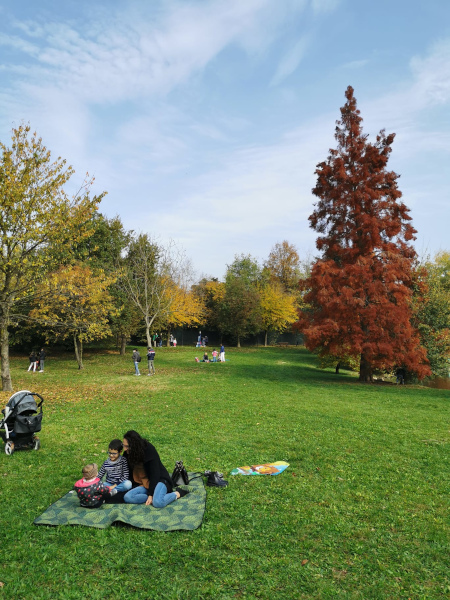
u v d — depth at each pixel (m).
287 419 13.66
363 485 7.88
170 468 8.45
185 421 13.11
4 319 19.44
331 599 4.50
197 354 41.12
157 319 41.66
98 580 4.71
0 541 5.42
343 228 26.31
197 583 4.71
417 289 28.48
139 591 4.54
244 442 10.66
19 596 4.38
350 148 26.52
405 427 13.10
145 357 37.31
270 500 7.05
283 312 55.19
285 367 33.28
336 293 25.28
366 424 13.25
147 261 41.12
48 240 19.78
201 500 6.70
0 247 18.55
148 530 5.78
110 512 6.14
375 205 25.84
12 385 21.20
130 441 6.75
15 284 20.28
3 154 18.00
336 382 25.47
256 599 4.47
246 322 52.78
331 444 10.69
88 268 30.06
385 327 24.88
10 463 8.71
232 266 68.25
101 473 6.94
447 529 6.17
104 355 37.94
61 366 30.36
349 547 5.61
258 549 5.45
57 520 5.95
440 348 28.28
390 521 6.41
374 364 25.86
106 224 38.56
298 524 6.21
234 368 30.53
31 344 37.94
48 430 11.69
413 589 4.73
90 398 17.59
